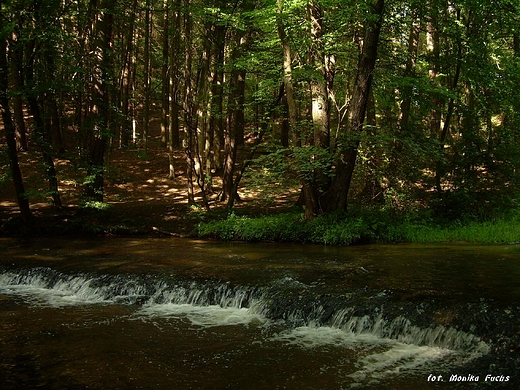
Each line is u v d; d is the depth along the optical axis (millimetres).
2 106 16625
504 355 6082
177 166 26969
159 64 22750
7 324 8133
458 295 7676
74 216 18531
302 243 15000
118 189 23469
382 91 17578
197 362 6414
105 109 18594
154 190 23516
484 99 17031
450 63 17188
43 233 17547
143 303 9469
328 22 15469
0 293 10383
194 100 21438
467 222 16000
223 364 6328
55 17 16781
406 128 16016
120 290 9961
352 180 19172
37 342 7230
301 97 18312
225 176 21688
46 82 16375
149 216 19406
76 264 11906
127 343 7160
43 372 6125
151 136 33375
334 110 23750
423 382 5602
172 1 19453
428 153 15531
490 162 16500
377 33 14883
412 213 16172
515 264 10164
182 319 8336
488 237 13969
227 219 17375
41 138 17094
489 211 16422
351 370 6027
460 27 16891
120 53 26578
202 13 16766
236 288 9203
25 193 16938
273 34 16438
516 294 7602
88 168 17656
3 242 15844
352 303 7828
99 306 9281
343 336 7320
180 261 11891
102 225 18016
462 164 16859
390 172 17250
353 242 14367
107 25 18797
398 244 14062
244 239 16094
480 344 6348
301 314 8070
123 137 28641
